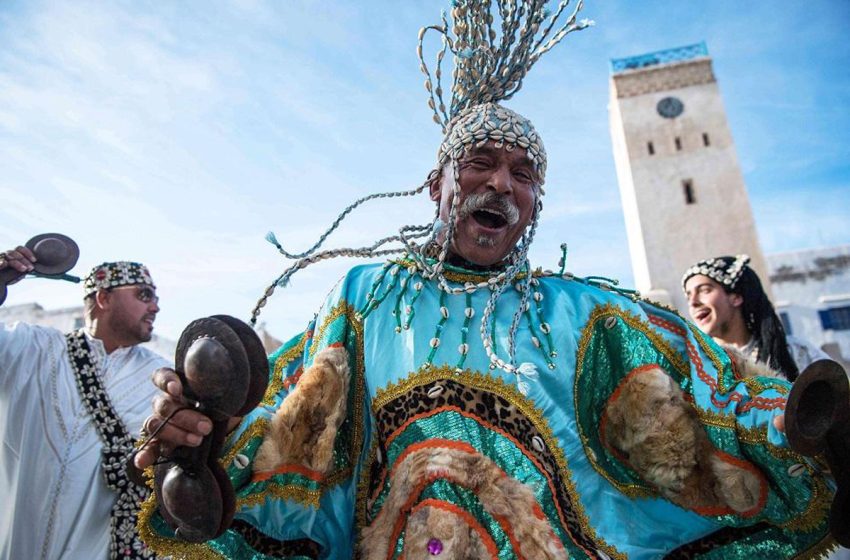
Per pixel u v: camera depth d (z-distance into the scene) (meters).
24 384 3.88
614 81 35.62
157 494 1.57
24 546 3.62
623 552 1.92
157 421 1.49
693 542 2.02
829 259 30.77
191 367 1.46
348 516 2.03
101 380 4.00
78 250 3.58
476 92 2.38
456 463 1.75
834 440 1.69
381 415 1.96
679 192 32.81
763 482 1.89
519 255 2.14
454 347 2.00
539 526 1.68
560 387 2.01
